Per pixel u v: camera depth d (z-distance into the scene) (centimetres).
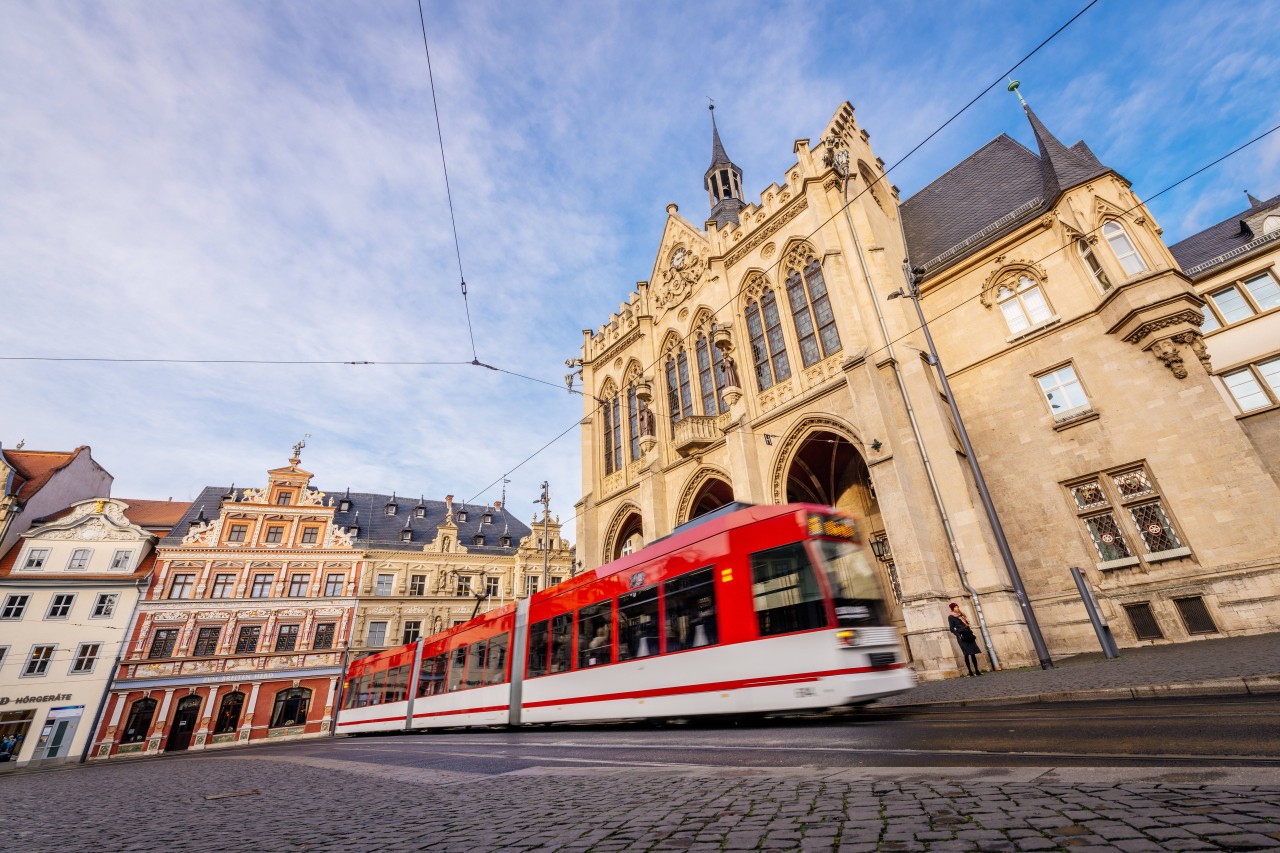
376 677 2280
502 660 1523
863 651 878
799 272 2175
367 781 774
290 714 3741
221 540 3984
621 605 1205
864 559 993
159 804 738
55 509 4003
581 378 3325
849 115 2447
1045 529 1648
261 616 3872
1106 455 1575
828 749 620
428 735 1722
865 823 318
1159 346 1501
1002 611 1424
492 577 4772
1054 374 1714
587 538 2886
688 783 495
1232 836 243
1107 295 1588
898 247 2248
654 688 1073
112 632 3528
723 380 2423
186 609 3712
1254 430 1590
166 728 3416
